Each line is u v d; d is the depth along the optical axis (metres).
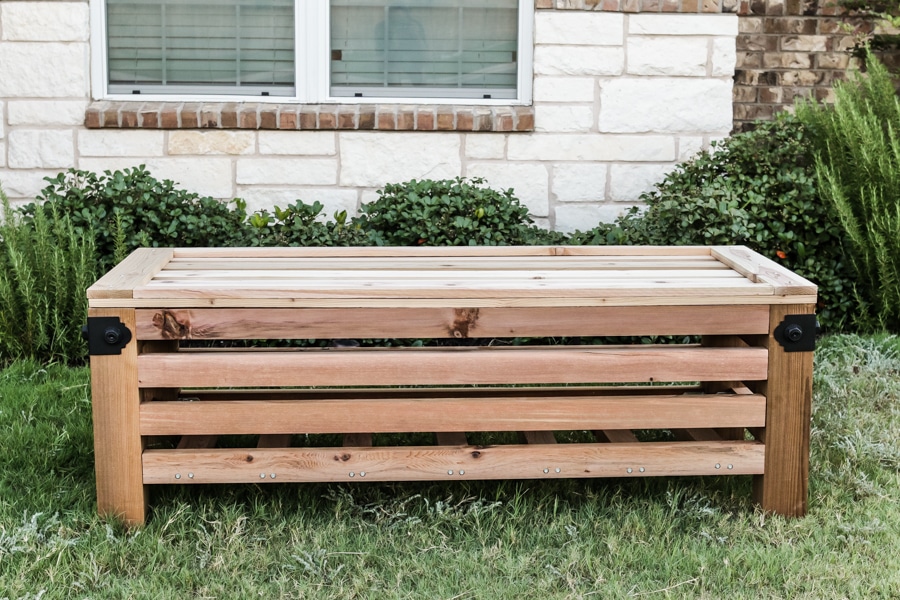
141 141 5.27
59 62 5.18
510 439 3.56
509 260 3.33
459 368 2.84
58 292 4.42
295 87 5.43
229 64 5.46
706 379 2.89
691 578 2.58
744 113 6.45
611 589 2.52
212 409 2.82
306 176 5.35
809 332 2.88
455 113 5.30
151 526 2.83
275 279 2.96
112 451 2.81
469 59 5.52
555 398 2.89
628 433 3.17
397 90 5.53
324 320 2.80
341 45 5.47
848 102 5.10
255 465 2.84
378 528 2.85
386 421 2.86
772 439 2.93
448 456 2.88
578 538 2.81
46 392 3.97
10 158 5.25
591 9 5.25
